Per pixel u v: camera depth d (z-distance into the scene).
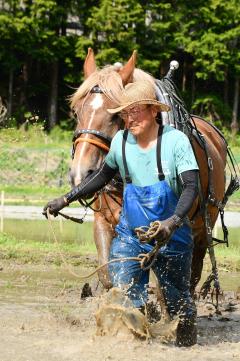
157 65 72.62
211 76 75.81
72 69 73.81
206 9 73.06
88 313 12.59
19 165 50.59
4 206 39.28
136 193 9.18
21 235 26.67
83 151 11.23
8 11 69.69
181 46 75.69
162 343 9.52
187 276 9.60
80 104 11.61
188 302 9.73
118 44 71.62
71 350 9.02
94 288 15.90
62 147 56.12
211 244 11.64
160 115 11.34
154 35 73.38
